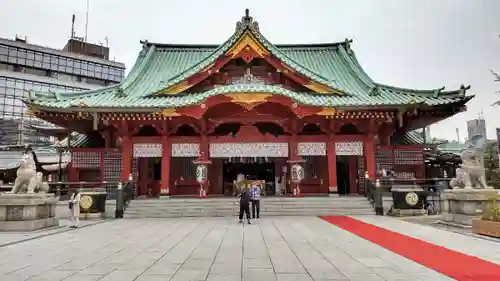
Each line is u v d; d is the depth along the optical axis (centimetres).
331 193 2850
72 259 1079
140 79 3422
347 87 3262
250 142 2941
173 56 3856
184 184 3275
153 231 1719
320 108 2689
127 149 2884
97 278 861
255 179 3653
